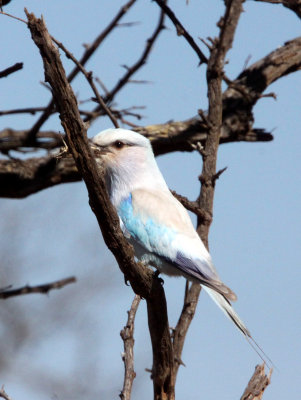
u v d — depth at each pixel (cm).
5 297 1121
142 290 822
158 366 863
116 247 780
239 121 1376
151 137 1358
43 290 1120
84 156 718
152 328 848
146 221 1095
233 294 972
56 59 684
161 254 1076
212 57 1047
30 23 678
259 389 820
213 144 1036
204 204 1030
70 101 696
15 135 1328
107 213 756
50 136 1332
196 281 1020
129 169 1144
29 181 1345
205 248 1044
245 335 949
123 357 851
